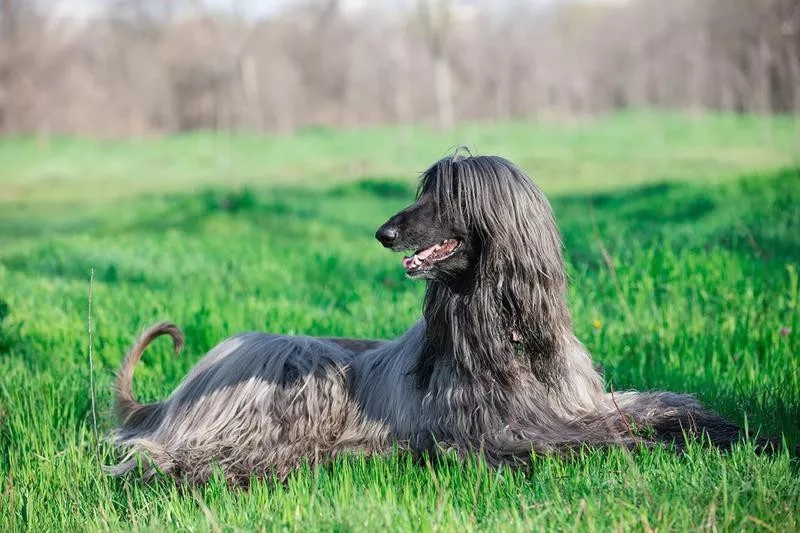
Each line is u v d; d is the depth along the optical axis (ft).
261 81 297.74
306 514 16.35
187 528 16.63
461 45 307.17
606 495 16.16
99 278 49.88
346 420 21.59
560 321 19.54
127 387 23.86
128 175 174.60
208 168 187.83
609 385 24.38
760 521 14.67
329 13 330.75
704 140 199.82
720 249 42.39
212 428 21.45
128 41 299.99
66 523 17.98
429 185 19.53
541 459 18.70
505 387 19.34
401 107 301.84
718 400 23.39
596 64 322.14
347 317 35.81
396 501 17.22
